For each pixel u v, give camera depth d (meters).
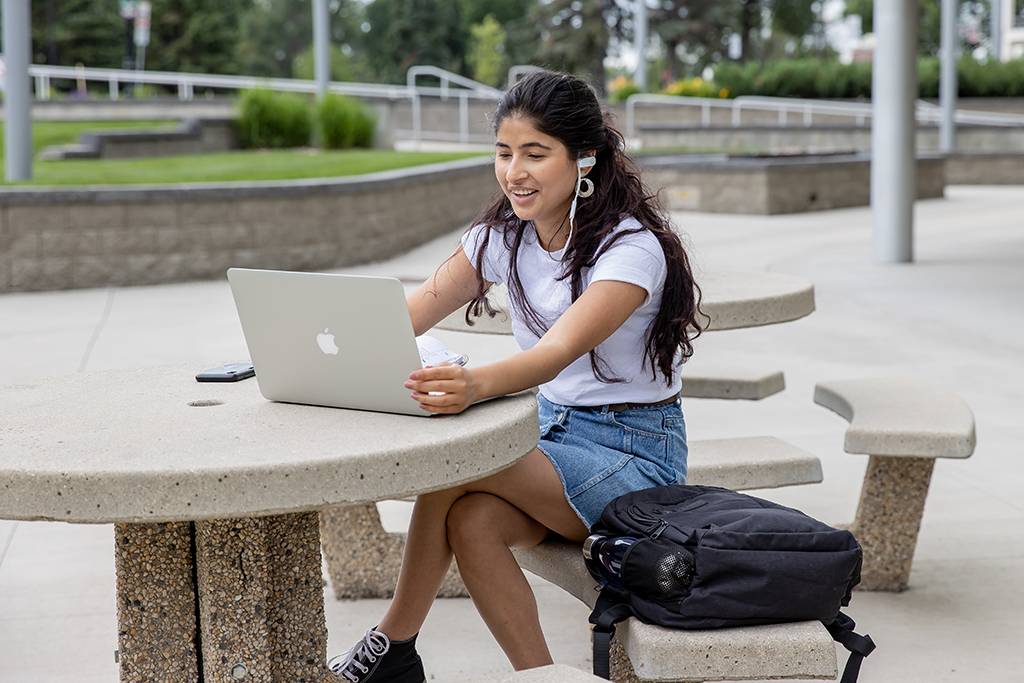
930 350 7.54
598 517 2.68
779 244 13.48
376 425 2.29
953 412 3.73
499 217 2.87
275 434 2.24
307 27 78.50
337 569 3.81
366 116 18.94
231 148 18.69
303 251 11.59
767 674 2.25
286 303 2.39
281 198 11.38
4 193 10.23
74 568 4.15
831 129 24.62
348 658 2.71
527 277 2.82
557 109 2.63
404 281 10.62
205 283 10.98
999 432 5.62
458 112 25.88
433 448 2.14
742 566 2.28
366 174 13.52
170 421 2.38
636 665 2.30
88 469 2.02
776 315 3.90
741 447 3.78
